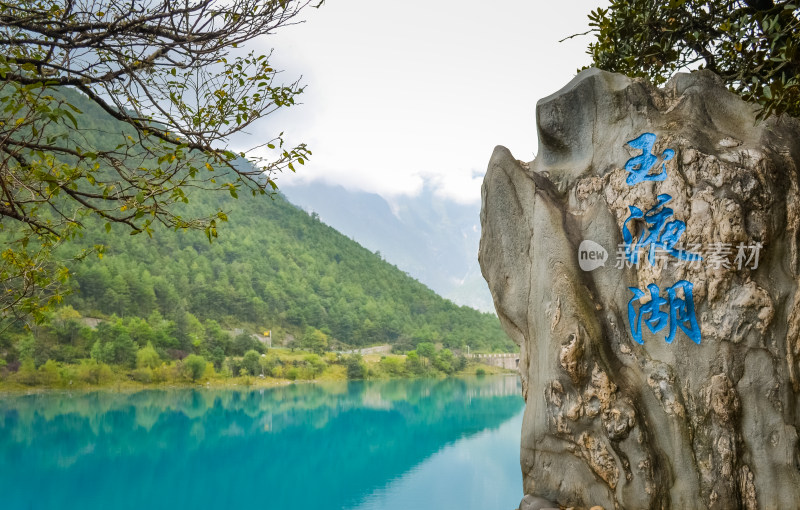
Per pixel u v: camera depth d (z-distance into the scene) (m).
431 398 38.50
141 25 3.19
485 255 4.72
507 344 87.00
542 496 4.16
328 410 31.48
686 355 3.98
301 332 74.56
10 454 19.28
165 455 19.55
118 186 3.46
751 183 4.04
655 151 4.21
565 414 4.01
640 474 3.83
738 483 3.83
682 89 4.41
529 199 4.48
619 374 4.04
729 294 3.98
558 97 4.61
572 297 4.11
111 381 41.69
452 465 17.38
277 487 15.39
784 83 4.48
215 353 52.53
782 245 4.07
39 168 3.62
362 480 15.79
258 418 28.05
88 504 13.83
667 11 5.43
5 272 4.22
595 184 4.34
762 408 3.89
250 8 3.28
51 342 44.78
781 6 4.65
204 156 3.52
